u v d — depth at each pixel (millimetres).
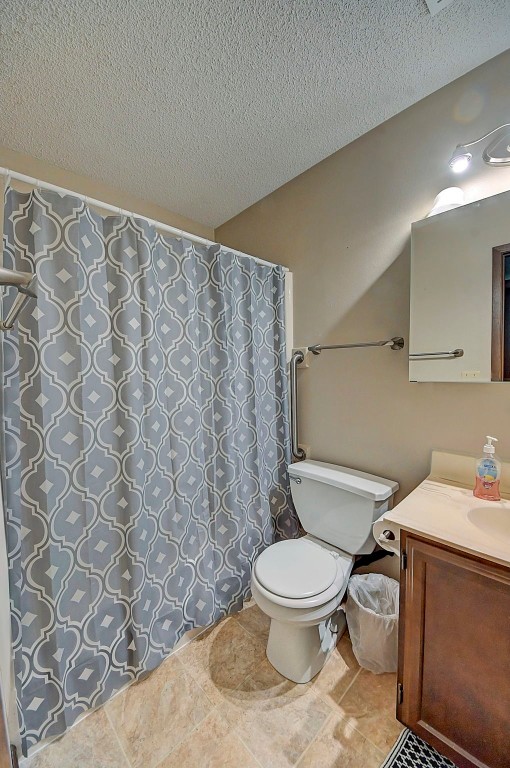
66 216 1106
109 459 1220
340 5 933
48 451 1072
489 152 1107
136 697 1218
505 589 791
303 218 1760
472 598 845
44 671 1075
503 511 1040
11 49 993
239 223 2129
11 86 1122
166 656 1352
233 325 1607
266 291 1801
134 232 1260
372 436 1551
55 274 1093
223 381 1558
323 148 1549
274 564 1350
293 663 1254
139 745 1065
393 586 1416
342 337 1639
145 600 1276
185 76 1120
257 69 1111
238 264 1664
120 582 1251
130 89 1160
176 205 2000
